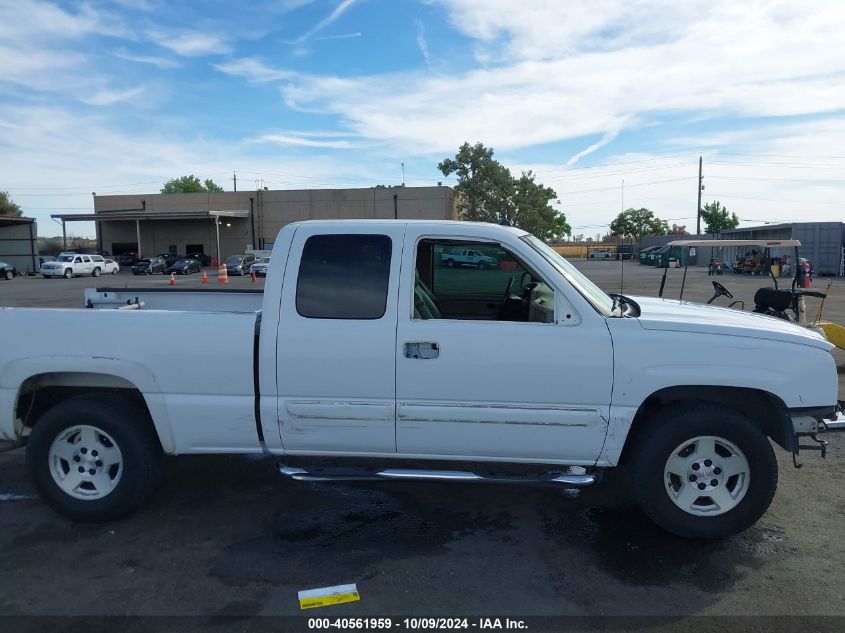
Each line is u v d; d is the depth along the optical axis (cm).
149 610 325
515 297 501
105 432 415
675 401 405
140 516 438
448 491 484
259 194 5884
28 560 377
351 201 5697
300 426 402
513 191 6062
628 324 388
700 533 391
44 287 3416
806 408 385
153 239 6131
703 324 390
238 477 511
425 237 407
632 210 6378
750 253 3066
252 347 401
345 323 396
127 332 410
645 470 390
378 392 394
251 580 354
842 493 481
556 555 383
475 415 389
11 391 418
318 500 466
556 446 390
